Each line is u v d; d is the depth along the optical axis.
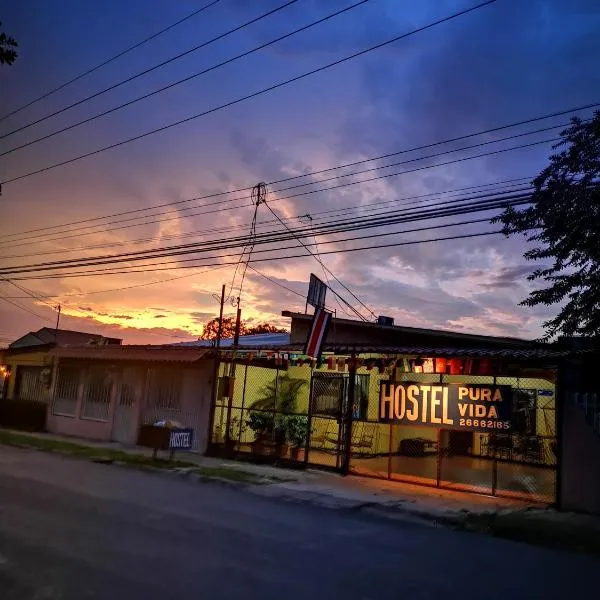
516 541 8.73
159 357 17.98
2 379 27.22
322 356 15.27
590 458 10.97
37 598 4.89
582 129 11.18
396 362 13.78
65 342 40.12
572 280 11.38
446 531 9.14
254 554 6.73
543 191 11.31
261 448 16.59
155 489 11.07
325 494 11.56
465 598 5.78
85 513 8.38
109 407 20.28
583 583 6.67
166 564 6.07
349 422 14.50
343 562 6.72
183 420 17.97
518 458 18.56
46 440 18.67
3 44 5.96
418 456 19.06
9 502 8.84
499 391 12.29
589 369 11.39
